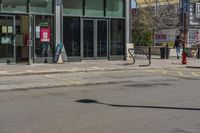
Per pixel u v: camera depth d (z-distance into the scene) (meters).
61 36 26.55
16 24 25.06
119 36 29.12
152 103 12.16
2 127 9.02
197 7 41.91
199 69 24.94
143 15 51.19
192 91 14.82
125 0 29.17
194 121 9.62
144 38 46.91
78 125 9.21
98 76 20.05
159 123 9.41
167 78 19.56
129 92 14.65
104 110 11.05
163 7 51.50
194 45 39.28
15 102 12.41
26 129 8.83
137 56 35.72
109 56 28.64
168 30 43.91
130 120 9.73
